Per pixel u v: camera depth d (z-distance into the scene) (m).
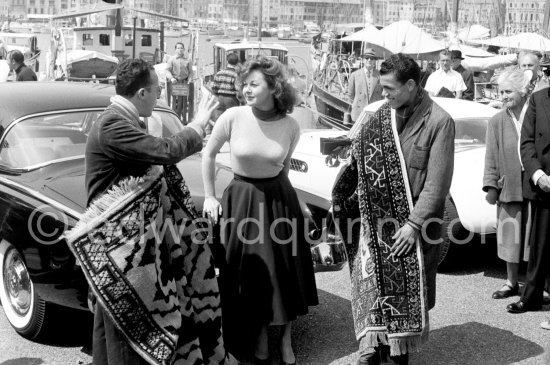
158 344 3.46
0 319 5.00
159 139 3.43
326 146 5.85
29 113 5.11
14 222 4.41
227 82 9.73
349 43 25.14
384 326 3.90
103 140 3.42
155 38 21.33
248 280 4.11
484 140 6.23
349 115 11.38
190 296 3.78
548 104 4.73
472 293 5.54
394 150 3.89
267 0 76.31
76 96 5.37
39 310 4.46
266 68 4.04
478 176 5.82
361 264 4.05
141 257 3.42
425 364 4.32
